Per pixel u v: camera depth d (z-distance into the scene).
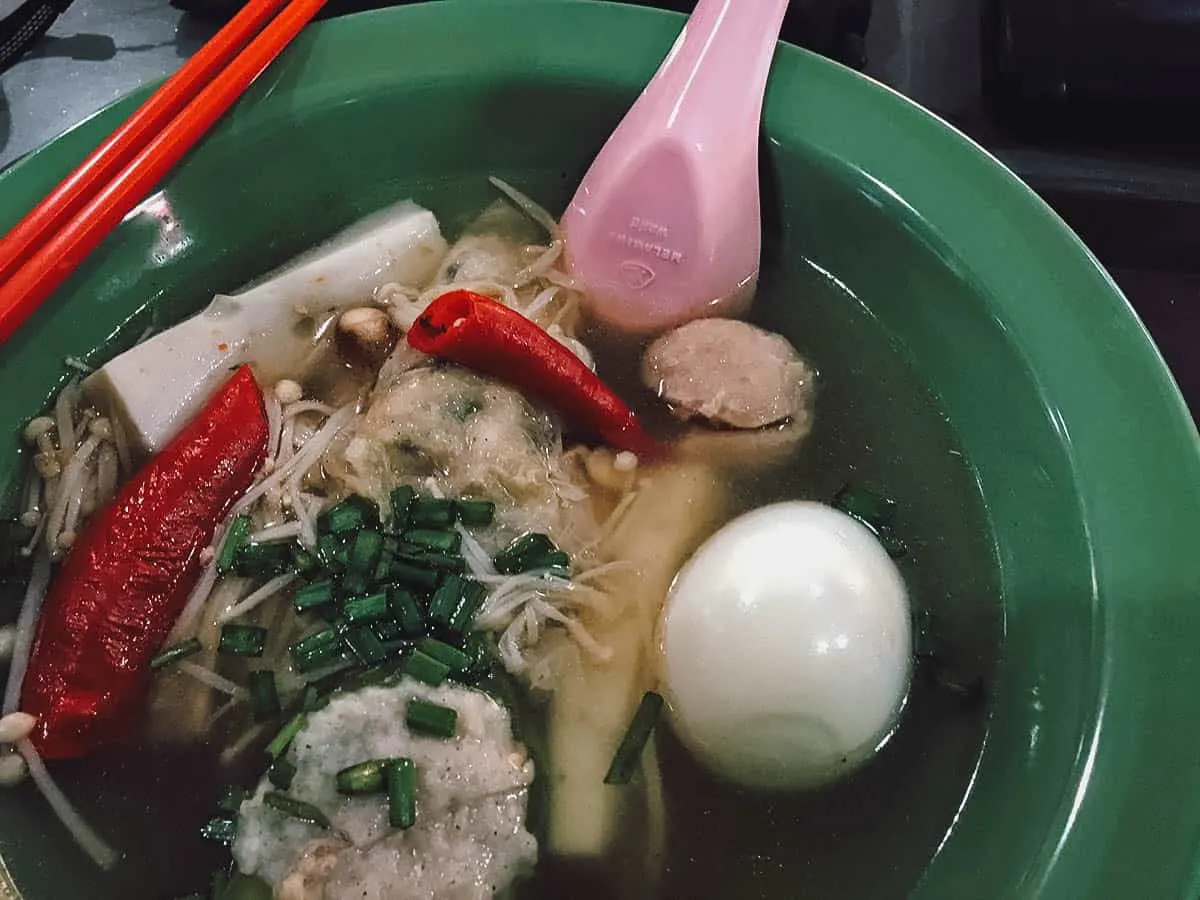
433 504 0.17
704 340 0.19
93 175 0.17
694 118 0.19
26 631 0.16
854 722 0.15
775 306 0.20
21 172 0.18
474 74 0.20
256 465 0.18
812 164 0.19
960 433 0.18
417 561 0.16
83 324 0.19
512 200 0.22
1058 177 0.20
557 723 0.16
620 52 0.19
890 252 0.19
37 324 0.18
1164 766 0.13
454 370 0.18
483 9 0.20
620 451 0.18
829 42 0.21
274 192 0.20
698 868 0.15
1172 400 0.15
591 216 0.20
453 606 0.16
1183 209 0.20
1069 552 0.15
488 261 0.20
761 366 0.19
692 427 0.19
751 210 0.19
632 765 0.16
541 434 0.18
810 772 0.15
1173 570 0.14
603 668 0.16
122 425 0.18
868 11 0.22
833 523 0.17
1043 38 0.20
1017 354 0.16
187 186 0.19
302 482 0.18
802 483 0.18
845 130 0.18
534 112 0.20
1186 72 0.19
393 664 0.16
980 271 0.17
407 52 0.20
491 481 0.17
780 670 0.15
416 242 0.21
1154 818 0.12
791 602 0.15
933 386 0.18
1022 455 0.16
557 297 0.20
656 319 0.20
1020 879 0.13
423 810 0.15
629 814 0.16
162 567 0.16
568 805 0.16
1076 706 0.14
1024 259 0.17
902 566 0.17
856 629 0.15
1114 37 0.19
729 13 0.19
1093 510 0.15
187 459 0.17
